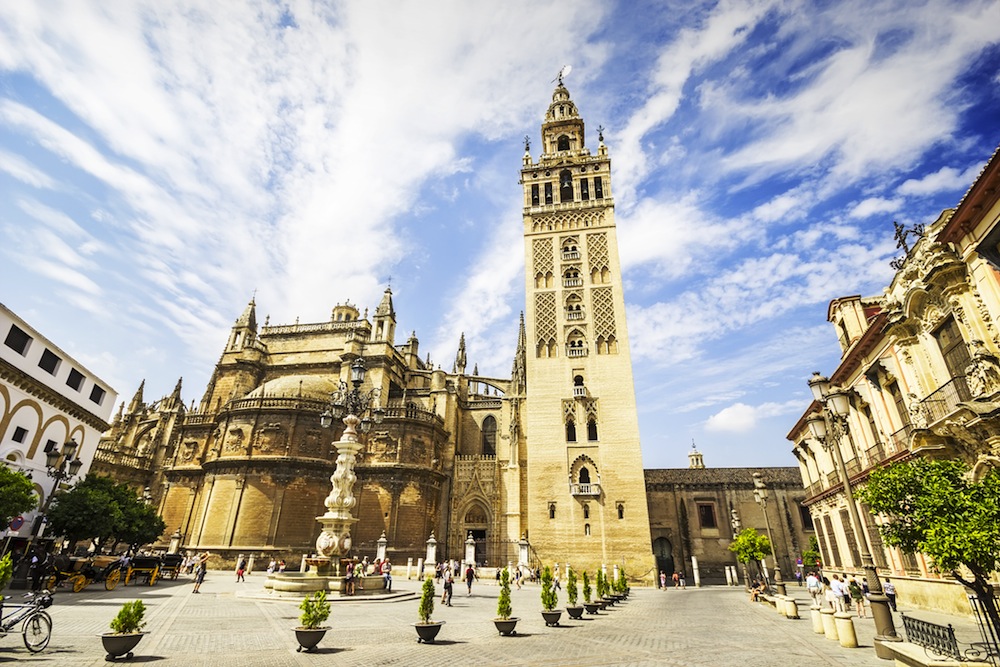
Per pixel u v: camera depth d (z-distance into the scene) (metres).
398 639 15.23
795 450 43.22
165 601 22.64
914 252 20.56
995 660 10.12
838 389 15.38
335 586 24.39
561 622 19.95
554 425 49.78
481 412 68.25
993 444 15.73
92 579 26.03
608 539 45.06
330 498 26.23
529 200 62.75
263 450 51.59
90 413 38.59
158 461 62.12
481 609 24.47
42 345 32.59
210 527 49.75
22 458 31.38
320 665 11.38
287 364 65.25
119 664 10.80
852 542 31.02
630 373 50.66
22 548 30.92
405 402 59.50
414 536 52.47
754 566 54.00
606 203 59.31
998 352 15.98
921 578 22.47
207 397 63.28
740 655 13.26
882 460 24.17
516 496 51.91
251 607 21.16
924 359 20.59
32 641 11.75
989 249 16.03
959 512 11.12
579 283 55.97
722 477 59.47
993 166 14.87
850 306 28.86
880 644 12.80
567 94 72.81
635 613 23.75
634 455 47.50
